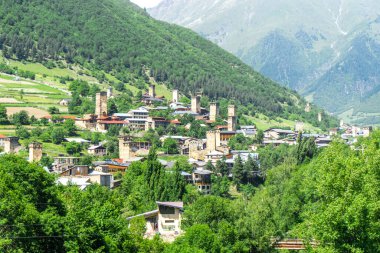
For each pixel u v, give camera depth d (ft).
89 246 554.46
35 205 569.23
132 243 618.85
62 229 537.65
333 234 530.68
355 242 532.73
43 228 527.40
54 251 541.34
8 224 516.32
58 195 597.11
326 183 556.51
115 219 627.87
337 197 547.49
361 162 583.99
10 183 551.59
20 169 580.71
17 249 507.30
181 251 618.44
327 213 533.96
